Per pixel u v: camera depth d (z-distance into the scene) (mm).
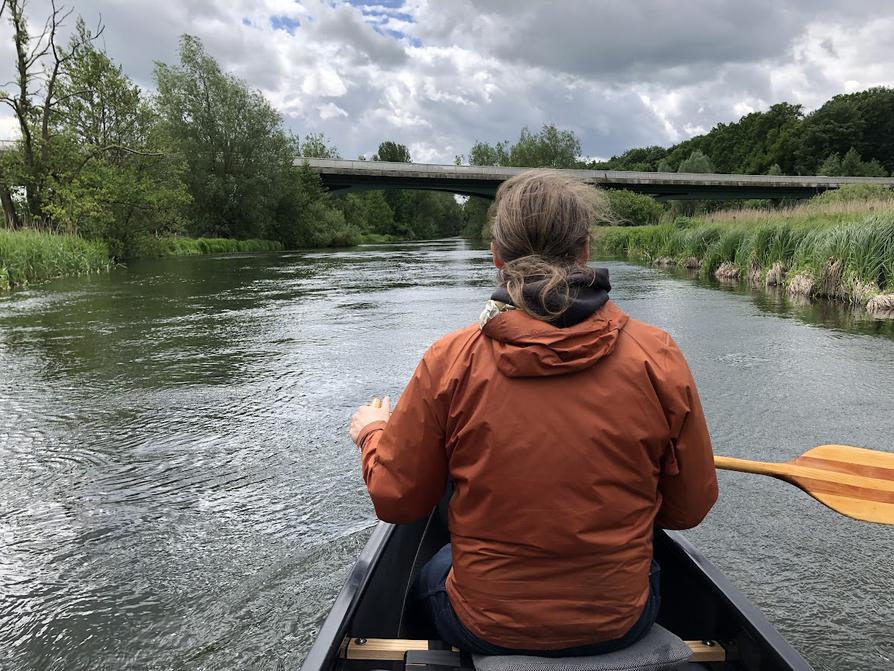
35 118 20391
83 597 2250
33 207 20531
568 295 1073
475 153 74125
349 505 2908
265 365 5652
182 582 2332
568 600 1131
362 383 5000
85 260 17141
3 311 9281
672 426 1117
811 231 11258
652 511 1172
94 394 4738
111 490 3090
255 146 36688
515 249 1161
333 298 10812
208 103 35750
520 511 1104
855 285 9281
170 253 27719
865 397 4520
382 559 1659
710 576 1496
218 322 8141
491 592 1151
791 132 94438
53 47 20500
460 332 1198
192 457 3494
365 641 1364
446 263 21344
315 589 2281
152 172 24781
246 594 2256
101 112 22734
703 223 19000
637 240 22391
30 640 2031
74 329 7645
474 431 1109
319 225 44000
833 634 2035
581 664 1152
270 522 2764
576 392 1080
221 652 1968
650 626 1256
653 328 1169
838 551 2529
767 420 4074
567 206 1138
